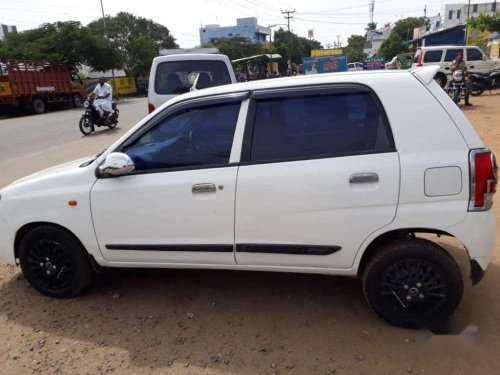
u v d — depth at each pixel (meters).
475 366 2.72
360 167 2.92
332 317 3.29
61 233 3.54
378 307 3.11
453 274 2.96
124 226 3.36
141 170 3.33
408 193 2.87
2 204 3.64
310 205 3.00
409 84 2.96
